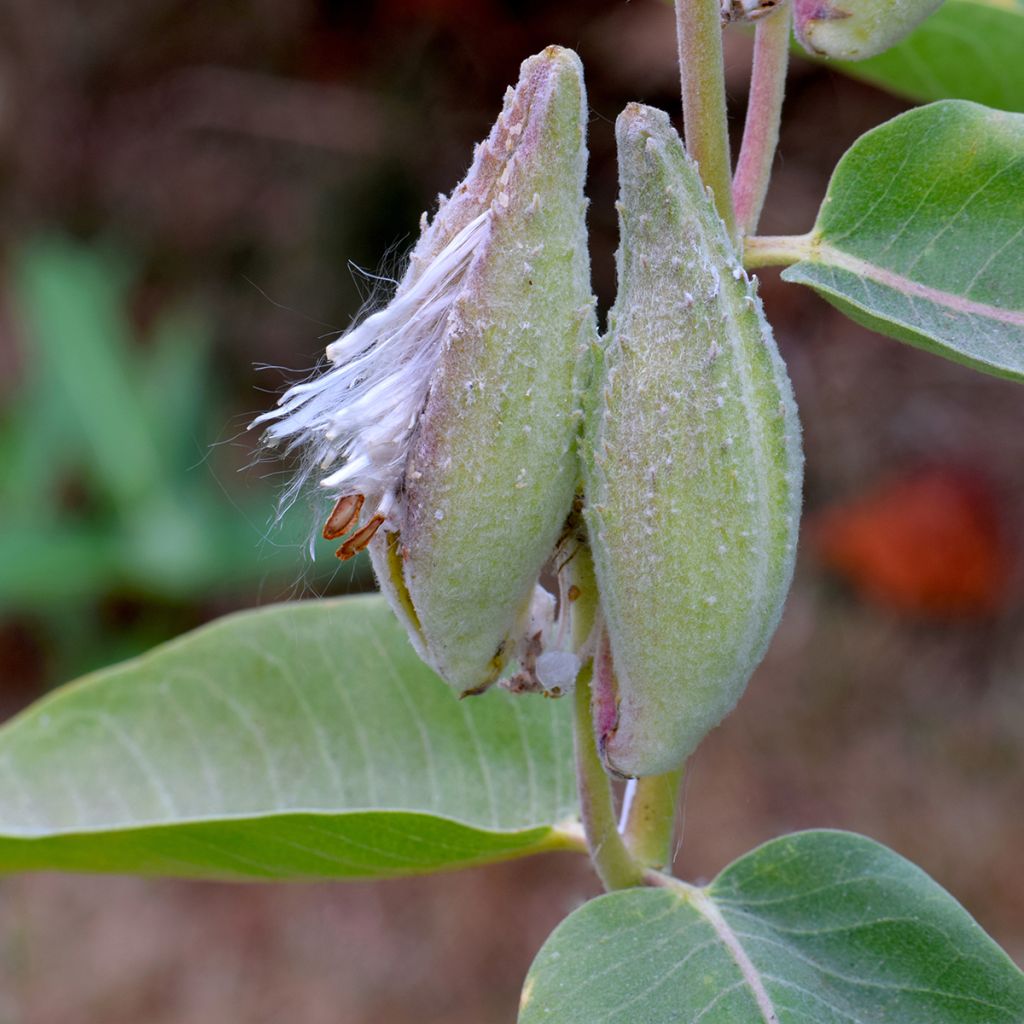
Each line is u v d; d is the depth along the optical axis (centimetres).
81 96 200
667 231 54
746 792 168
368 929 162
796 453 55
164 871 63
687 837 164
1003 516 174
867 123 166
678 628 55
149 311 195
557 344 55
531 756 65
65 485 172
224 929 163
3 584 155
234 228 195
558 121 54
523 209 54
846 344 181
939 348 56
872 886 58
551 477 55
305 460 57
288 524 91
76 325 168
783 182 168
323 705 66
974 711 169
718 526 55
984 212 57
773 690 175
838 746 169
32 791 66
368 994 157
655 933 57
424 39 181
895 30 57
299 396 56
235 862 62
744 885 58
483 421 55
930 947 57
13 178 203
